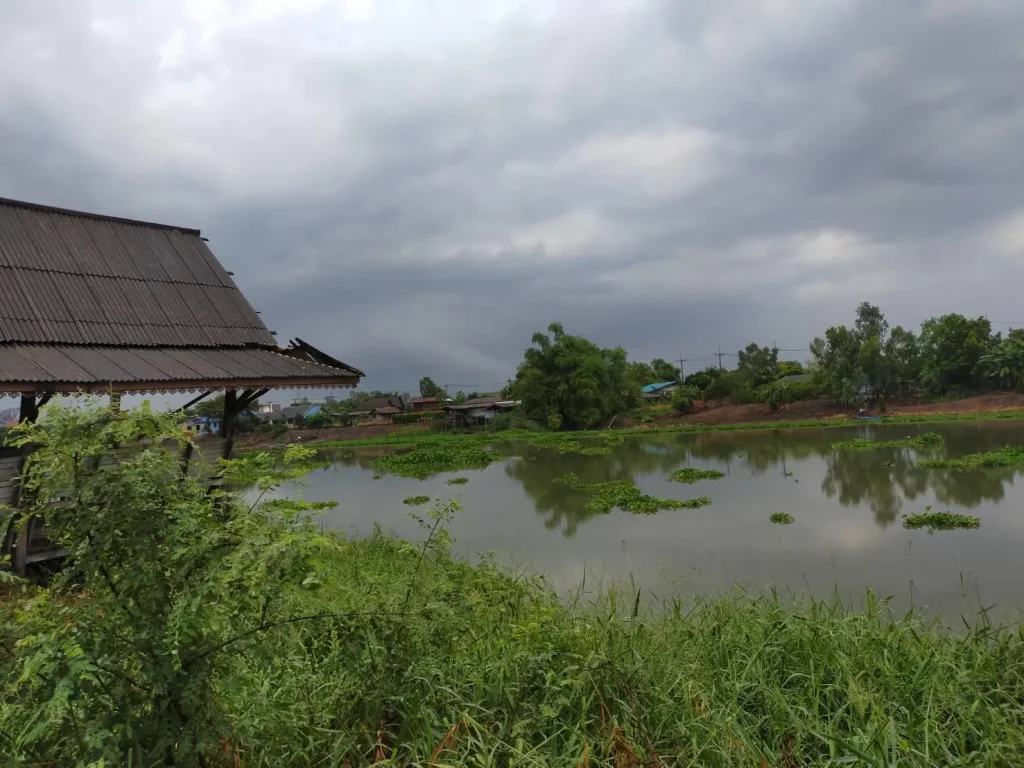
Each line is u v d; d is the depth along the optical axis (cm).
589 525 1511
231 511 320
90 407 287
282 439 5675
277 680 373
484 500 1995
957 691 416
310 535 304
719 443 3628
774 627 528
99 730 252
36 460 283
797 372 7612
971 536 1232
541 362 5694
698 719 383
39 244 1098
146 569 270
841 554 1145
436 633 391
